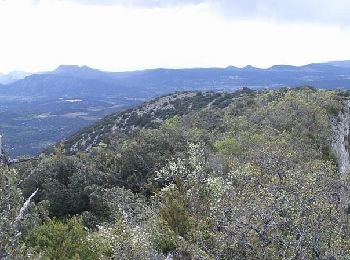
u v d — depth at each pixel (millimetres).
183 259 16281
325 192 21016
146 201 30609
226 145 40750
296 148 40031
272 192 16000
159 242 17547
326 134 52406
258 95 84062
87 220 27359
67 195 31188
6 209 13109
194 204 20203
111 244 15820
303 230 12773
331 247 12680
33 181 32188
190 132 48344
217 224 14445
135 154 37594
